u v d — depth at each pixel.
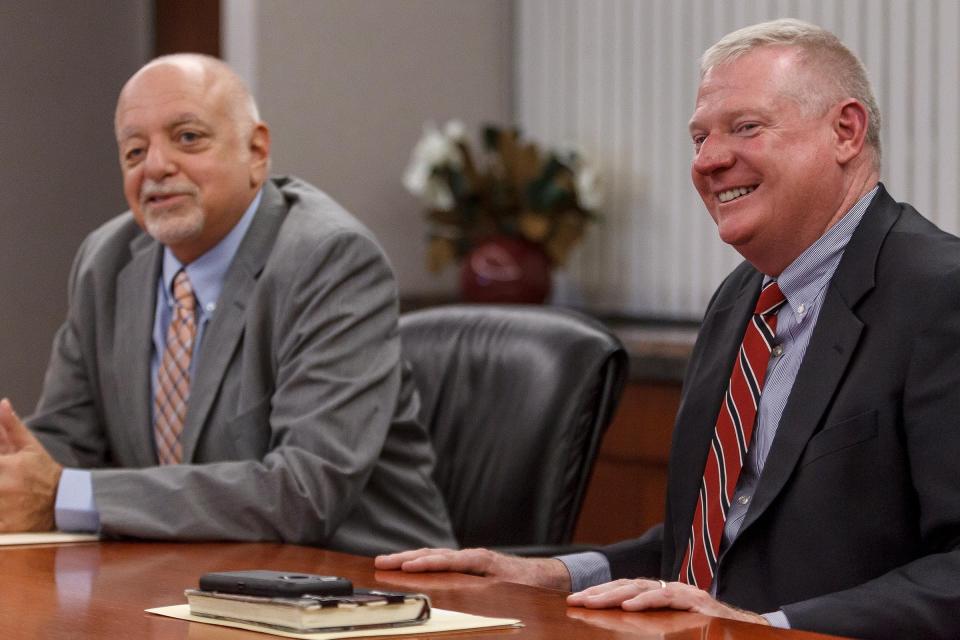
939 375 3.18
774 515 3.37
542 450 4.61
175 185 4.57
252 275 4.61
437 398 4.94
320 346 4.39
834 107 3.49
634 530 7.39
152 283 4.77
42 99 9.36
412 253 9.51
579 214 8.95
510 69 9.88
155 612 2.76
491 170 8.95
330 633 2.49
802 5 8.20
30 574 3.33
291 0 8.90
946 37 7.50
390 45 9.34
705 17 8.67
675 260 8.90
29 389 9.36
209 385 4.52
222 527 4.04
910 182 7.70
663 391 7.23
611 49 9.26
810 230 3.52
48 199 9.39
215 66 4.74
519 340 4.84
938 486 3.11
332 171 9.10
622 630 2.60
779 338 3.61
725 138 3.52
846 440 3.28
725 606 2.89
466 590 3.07
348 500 4.25
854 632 2.93
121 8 9.63
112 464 5.06
